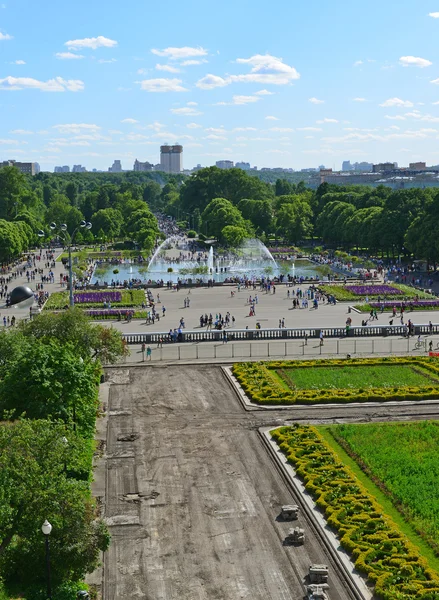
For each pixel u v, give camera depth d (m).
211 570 68.44
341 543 71.56
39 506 61.19
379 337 167.88
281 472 90.12
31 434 63.97
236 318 191.12
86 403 94.12
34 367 87.56
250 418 110.81
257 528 76.25
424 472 88.00
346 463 91.69
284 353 151.62
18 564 63.38
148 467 92.00
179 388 127.00
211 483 87.31
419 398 119.00
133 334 163.25
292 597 64.00
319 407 115.69
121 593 64.69
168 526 76.69
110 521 77.69
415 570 65.69
